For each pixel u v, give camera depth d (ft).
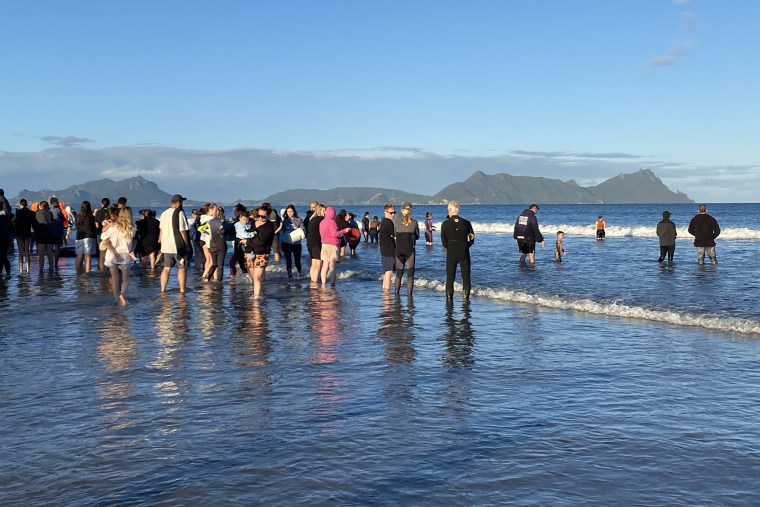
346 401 21.52
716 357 28.27
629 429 18.51
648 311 39.50
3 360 28.22
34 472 15.46
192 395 22.38
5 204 70.44
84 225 68.64
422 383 23.94
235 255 63.05
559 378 24.63
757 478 14.88
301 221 69.15
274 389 23.16
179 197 53.01
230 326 37.06
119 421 19.44
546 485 14.49
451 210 47.37
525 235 76.07
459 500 13.70
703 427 18.67
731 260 80.23
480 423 19.08
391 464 15.79
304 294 52.44
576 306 43.14
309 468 15.53
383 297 50.34
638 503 13.53
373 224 126.52
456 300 48.47
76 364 27.35
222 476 15.08
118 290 46.78
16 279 64.39
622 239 137.90
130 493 14.16
